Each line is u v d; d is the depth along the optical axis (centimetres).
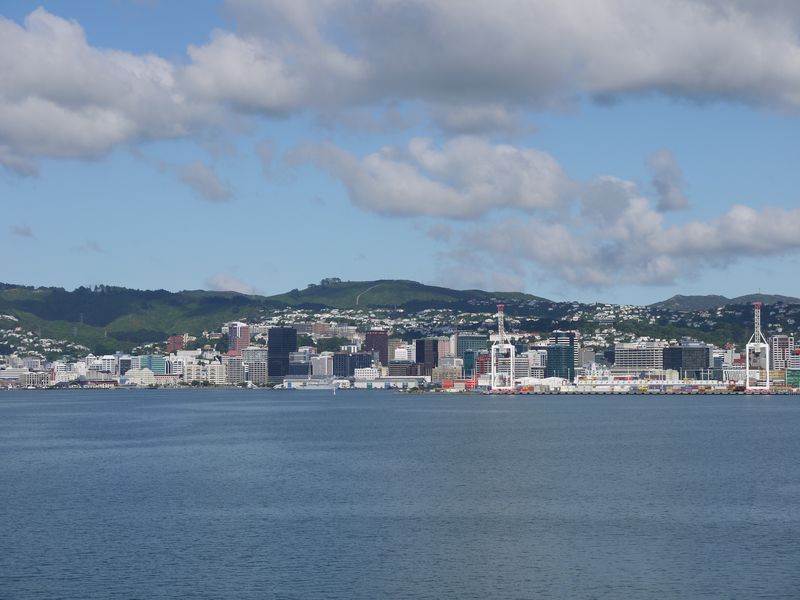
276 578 11531
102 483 18975
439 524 14462
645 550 12812
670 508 15762
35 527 14388
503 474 19938
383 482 18788
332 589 11100
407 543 13225
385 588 11138
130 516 15225
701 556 12481
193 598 10769
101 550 12875
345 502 16412
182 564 12144
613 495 17088
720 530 13988
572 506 15975
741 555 12525
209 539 13488
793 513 15288
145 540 13450
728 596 10825
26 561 12312
